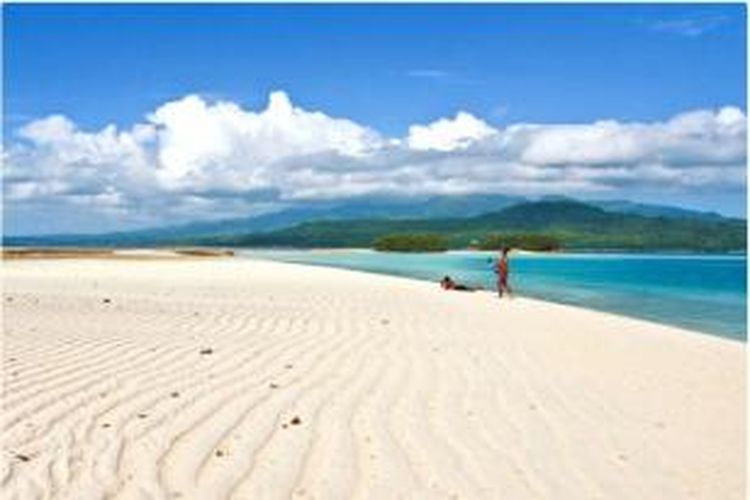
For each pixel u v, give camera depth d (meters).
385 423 8.77
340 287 31.25
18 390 9.46
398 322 17.88
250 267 50.75
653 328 19.80
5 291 24.55
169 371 10.88
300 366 11.67
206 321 16.62
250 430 8.27
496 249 182.62
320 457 7.53
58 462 7.09
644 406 10.18
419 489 6.86
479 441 8.27
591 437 8.60
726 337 21.97
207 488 6.67
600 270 73.56
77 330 14.40
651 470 7.61
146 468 7.05
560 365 13.01
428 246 171.38
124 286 29.06
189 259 64.38
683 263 104.31
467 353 13.69
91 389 9.66
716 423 9.43
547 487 7.05
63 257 62.09
